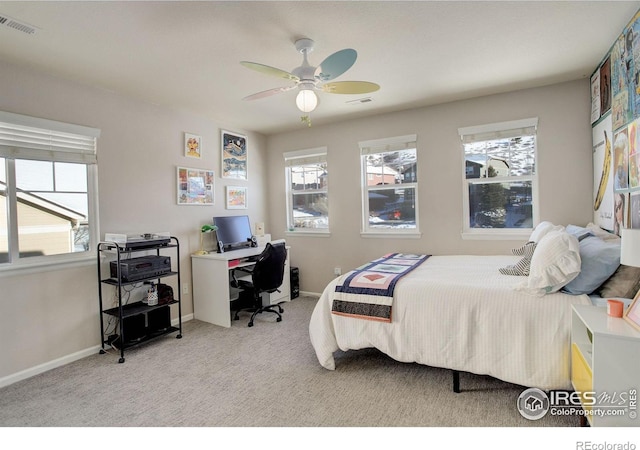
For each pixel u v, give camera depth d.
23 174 2.77
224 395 2.32
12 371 2.61
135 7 1.97
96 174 3.19
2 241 2.67
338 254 4.76
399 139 4.19
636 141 2.26
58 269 2.89
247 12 2.04
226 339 3.36
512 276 2.58
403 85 3.34
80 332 3.02
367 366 2.73
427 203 4.10
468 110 3.82
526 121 3.51
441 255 4.05
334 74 2.25
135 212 3.50
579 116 3.32
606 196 2.90
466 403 2.16
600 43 2.57
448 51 2.62
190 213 4.09
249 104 3.77
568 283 2.09
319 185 4.95
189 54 2.57
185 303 4.00
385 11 2.07
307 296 4.98
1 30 2.18
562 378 1.97
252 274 3.77
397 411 2.09
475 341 2.22
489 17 2.16
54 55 2.53
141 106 3.55
